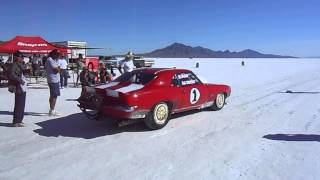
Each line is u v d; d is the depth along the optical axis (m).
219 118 9.19
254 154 6.12
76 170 5.36
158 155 6.08
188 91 8.87
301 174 5.16
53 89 9.49
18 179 5.02
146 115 7.75
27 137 7.31
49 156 6.04
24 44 18.62
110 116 7.66
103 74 15.53
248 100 12.67
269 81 21.89
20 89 8.12
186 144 6.76
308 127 8.16
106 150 6.39
